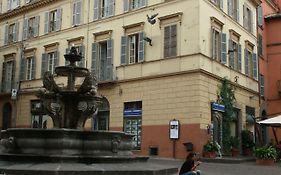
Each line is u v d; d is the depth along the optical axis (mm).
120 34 30781
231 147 27984
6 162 13203
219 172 17141
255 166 21328
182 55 26812
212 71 27422
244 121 31531
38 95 17438
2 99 40125
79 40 33750
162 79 27609
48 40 36531
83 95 16953
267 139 35438
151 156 26781
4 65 40688
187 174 10547
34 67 37219
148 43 28781
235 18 32094
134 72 29219
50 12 37062
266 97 37750
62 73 17875
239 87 31203
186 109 26062
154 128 27422
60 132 13891
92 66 32094
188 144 25234
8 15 41062
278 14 38562
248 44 34094
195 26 26578
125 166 13000
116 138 14789
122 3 31031
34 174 11125
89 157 13141
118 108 29844
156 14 28500
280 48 38094
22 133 14219
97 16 32656
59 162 12836
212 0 28500
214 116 27250
